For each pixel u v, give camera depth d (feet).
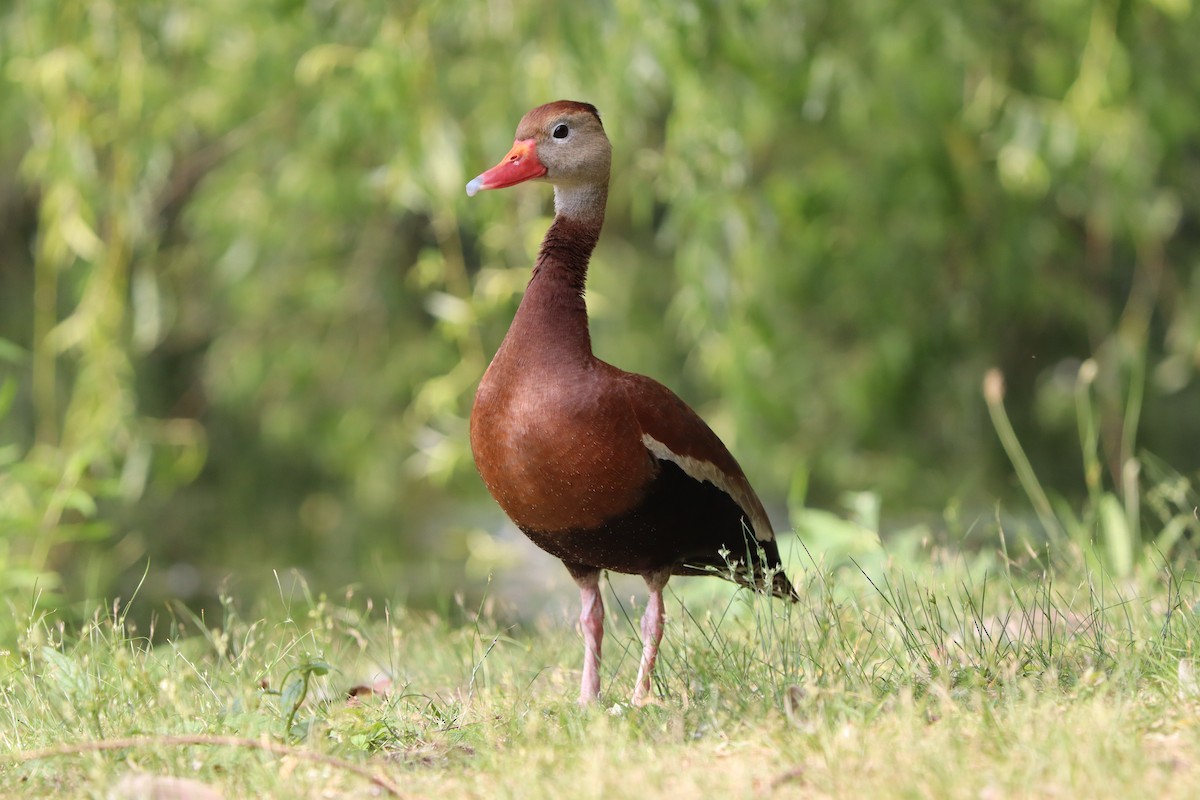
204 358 66.95
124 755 20.07
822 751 18.44
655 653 24.31
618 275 62.59
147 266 47.16
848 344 57.21
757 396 47.65
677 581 45.47
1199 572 28.35
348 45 43.39
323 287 56.24
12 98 48.57
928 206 52.47
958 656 23.20
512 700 23.84
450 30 46.62
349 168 50.01
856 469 56.59
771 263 49.19
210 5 45.34
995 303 57.16
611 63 40.34
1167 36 50.37
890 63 48.14
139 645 27.07
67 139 42.45
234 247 52.60
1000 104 49.60
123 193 44.68
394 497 64.44
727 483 25.38
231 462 68.74
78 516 55.11
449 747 21.15
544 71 40.93
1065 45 50.03
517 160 25.88
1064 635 23.65
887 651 24.16
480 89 45.14
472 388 51.96
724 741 19.81
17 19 43.19
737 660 23.52
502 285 45.16
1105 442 58.80
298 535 66.33
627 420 23.52
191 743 19.29
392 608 38.47
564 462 23.38
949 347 57.88
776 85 45.73
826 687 21.07
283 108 50.78
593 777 17.87
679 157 42.65
